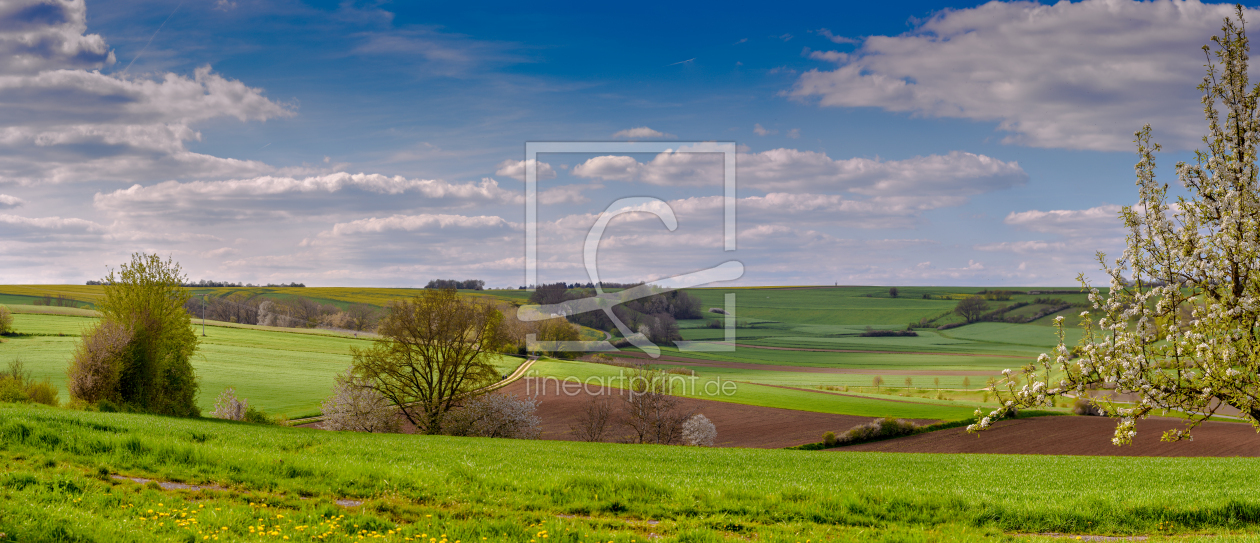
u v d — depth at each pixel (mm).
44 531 9883
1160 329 13984
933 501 15156
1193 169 14516
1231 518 14172
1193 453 43969
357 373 44000
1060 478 20109
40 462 14773
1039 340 138875
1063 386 13867
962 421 55062
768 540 12367
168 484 14297
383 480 15102
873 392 76500
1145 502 14859
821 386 80250
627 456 24891
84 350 33906
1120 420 13969
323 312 141125
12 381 32688
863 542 12398
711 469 21484
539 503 14461
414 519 13172
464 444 27281
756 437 52531
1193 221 14117
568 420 52656
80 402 33000
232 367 75250
